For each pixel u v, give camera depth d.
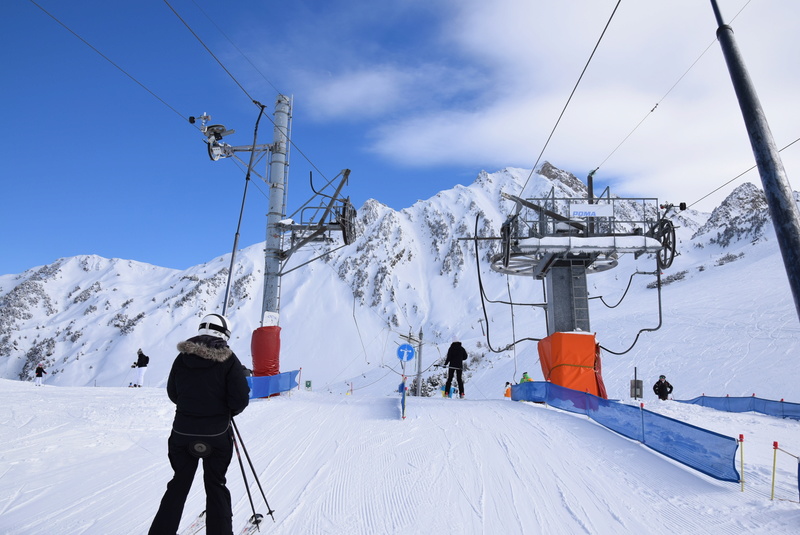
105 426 9.02
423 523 5.10
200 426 3.90
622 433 9.38
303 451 8.12
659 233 15.89
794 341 42.19
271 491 6.05
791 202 4.51
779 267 82.62
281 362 136.00
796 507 5.66
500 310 145.62
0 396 12.30
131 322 168.62
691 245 155.38
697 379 38.53
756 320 52.38
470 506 5.64
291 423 10.55
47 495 5.53
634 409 8.95
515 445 8.59
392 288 175.38
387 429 9.94
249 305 172.88
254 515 4.61
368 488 6.22
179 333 160.62
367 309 164.62
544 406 13.96
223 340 4.20
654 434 8.26
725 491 6.29
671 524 5.19
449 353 18.17
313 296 171.00
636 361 47.50
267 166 19.94
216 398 3.97
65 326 185.75
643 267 134.38
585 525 5.14
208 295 179.75
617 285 124.44
